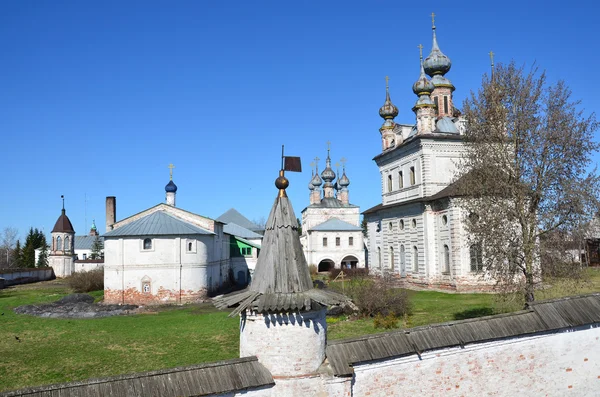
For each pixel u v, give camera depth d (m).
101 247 99.94
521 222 20.25
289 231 10.70
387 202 50.62
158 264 41.09
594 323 14.45
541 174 20.34
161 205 46.53
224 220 86.94
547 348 13.88
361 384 11.47
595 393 14.29
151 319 33.25
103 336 27.69
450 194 37.81
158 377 9.55
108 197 65.94
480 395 12.91
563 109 20.47
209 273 44.84
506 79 21.59
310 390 10.16
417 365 12.25
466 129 23.03
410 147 45.06
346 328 26.41
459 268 38.19
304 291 10.30
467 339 12.81
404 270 46.34
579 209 19.27
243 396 9.84
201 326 29.77
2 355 23.69
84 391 9.02
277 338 10.09
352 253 76.06
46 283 69.00
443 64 48.75
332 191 88.50
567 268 19.91
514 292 20.19
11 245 114.12
